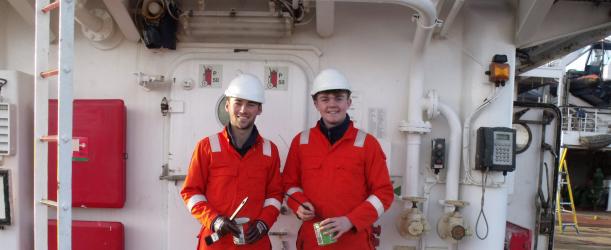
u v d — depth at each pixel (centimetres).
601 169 1484
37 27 157
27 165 203
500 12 239
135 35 238
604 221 1073
